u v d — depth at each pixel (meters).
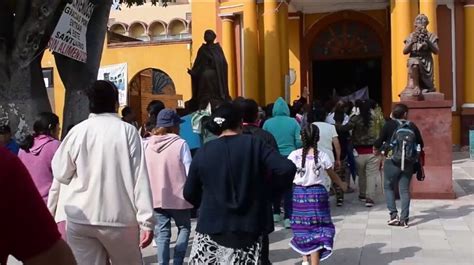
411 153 8.93
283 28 19.91
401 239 8.31
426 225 9.21
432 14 17.98
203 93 12.14
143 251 7.82
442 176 11.48
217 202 4.17
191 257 4.26
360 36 22.94
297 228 6.16
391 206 9.23
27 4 8.21
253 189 4.19
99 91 4.61
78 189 4.49
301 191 6.14
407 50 11.74
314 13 23.08
